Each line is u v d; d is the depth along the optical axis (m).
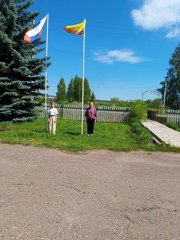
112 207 5.10
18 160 8.42
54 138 12.43
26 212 4.67
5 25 17.47
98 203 5.26
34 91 19.41
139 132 16.16
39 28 14.66
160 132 16.31
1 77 17.38
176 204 5.43
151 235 4.12
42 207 4.92
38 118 20.44
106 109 25.33
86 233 4.08
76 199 5.39
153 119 27.67
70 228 4.20
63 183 6.34
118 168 8.06
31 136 12.85
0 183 6.12
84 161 8.73
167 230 4.31
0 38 16.83
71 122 21.45
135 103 26.48
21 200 5.19
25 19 18.70
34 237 3.88
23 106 18.72
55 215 4.62
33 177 6.70
